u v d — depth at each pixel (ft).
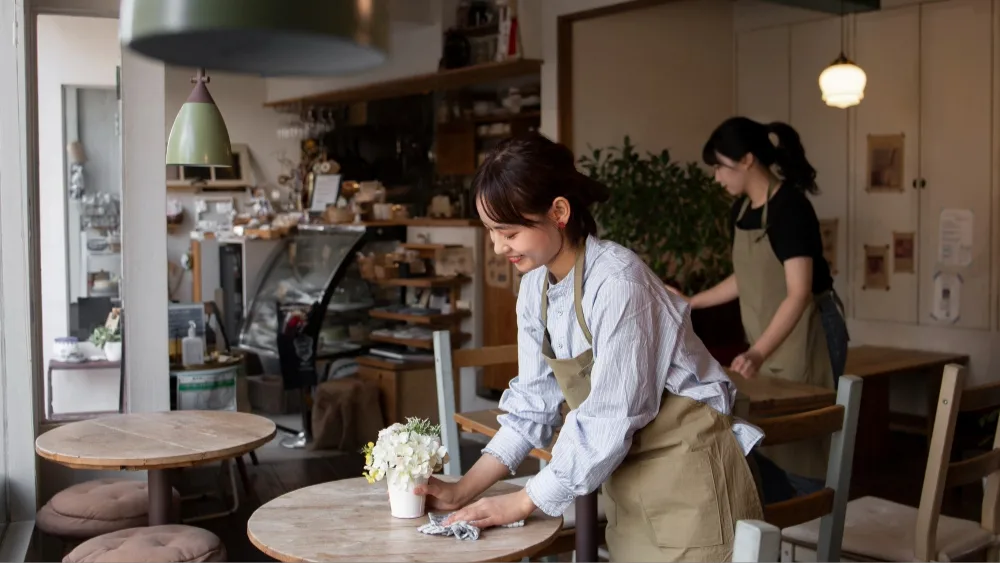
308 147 29.68
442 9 23.95
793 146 11.26
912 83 21.15
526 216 6.08
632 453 6.61
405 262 22.90
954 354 20.43
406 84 25.23
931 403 19.70
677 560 6.52
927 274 21.04
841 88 18.62
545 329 6.77
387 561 5.84
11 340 13.10
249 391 23.54
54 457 10.16
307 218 25.32
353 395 19.95
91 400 15.43
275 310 21.21
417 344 21.26
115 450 10.30
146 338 14.12
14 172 13.04
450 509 6.81
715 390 6.53
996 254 19.90
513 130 26.08
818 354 11.54
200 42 3.35
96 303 17.46
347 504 6.95
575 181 6.21
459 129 27.50
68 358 15.40
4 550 12.01
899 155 21.43
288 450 19.94
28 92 13.26
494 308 22.38
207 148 11.18
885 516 9.66
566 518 9.37
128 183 13.93
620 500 6.79
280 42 3.46
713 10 23.91
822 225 22.88
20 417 13.16
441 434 9.69
